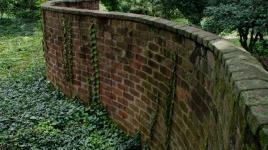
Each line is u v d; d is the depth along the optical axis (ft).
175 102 18.10
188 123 16.35
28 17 73.00
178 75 17.49
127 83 23.66
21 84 35.68
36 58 46.03
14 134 25.30
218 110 11.68
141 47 21.36
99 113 26.73
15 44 53.31
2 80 37.55
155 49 19.84
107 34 24.73
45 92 33.19
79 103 29.19
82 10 26.68
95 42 26.20
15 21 69.36
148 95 21.38
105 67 25.79
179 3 57.52
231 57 10.84
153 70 20.38
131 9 66.18
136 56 22.08
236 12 35.32
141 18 20.58
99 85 26.91
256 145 6.90
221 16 37.19
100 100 27.30
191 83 15.76
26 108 29.60
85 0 42.14
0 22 68.03
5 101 31.30
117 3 68.69
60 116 27.63
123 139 24.12
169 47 18.24
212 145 12.52
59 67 31.89
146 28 20.52
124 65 23.61
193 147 15.67
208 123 13.41
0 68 42.04
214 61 12.63
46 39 34.12
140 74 21.97
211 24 38.27
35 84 35.32
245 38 43.01
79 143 24.20
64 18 29.37
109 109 26.43
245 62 10.18
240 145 8.23
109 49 24.88
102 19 24.94
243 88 8.34
